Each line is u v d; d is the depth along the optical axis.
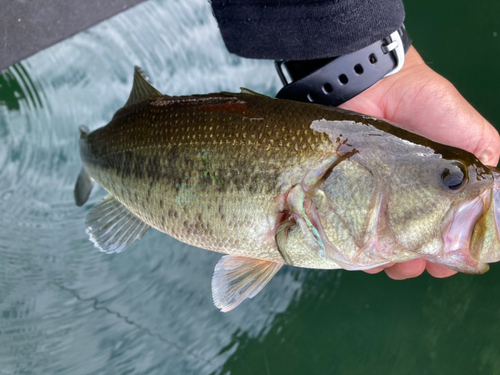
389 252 0.38
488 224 0.35
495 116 0.65
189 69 0.71
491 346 0.60
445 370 0.61
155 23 0.69
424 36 0.69
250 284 0.42
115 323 0.67
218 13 0.41
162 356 0.66
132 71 0.70
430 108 0.44
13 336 0.65
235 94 0.40
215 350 0.66
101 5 0.65
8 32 0.62
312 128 0.37
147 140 0.41
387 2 0.39
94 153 0.46
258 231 0.38
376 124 0.38
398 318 0.64
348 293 0.66
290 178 0.37
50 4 0.62
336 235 0.37
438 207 0.36
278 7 0.38
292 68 0.43
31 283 0.67
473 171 0.36
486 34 0.66
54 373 0.65
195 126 0.39
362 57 0.41
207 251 0.68
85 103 0.70
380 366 0.63
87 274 0.68
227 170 0.38
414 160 0.37
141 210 0.43
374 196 0.37
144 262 0.68
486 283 0.61
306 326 0.66
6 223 0.67
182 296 0.67
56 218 0.69
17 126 0.68
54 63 0.68
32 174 0.69
